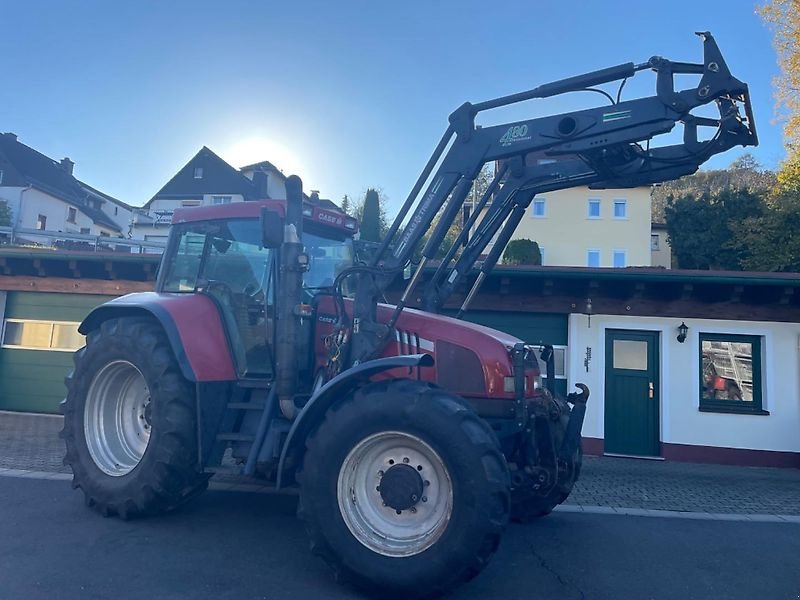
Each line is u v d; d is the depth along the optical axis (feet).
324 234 19.48
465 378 15.88
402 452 13.47
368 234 106.32
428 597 12.76
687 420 33.53
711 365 34.17
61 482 21.72
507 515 12.59
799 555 17.06
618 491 25.31
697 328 33.88
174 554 14.89
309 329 17.61
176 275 19.60
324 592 13.07
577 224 119.44
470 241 18.99
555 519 20.40
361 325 16.21
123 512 17.15
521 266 33.06
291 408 15.76
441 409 12.93
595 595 13.65
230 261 18.58
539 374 17.72
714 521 20.76
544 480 16.10
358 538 13.03
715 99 14.32
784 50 75.82
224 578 13.57
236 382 17.38
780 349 33.30
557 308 34.47
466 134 16.39
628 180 16.71
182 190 158.20
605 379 34.40
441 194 16.44
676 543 17.94
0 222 123.85
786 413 32.94
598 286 33.63
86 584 12.94
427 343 16.24
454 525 12.37
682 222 112.98
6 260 38.47
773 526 20.26
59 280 38.88
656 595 13.79
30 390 39.14
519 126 15.94
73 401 18.51
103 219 172.24
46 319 39.45
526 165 18.52
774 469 32.14
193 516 18.16
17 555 14.44
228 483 22.91
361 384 14.61
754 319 33.50
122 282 38.42
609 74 15.08
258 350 17.56
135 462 18.20
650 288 33.65
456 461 12.53
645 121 14.74
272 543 16.01
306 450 14.58
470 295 19.40
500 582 14.24
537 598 13.35
